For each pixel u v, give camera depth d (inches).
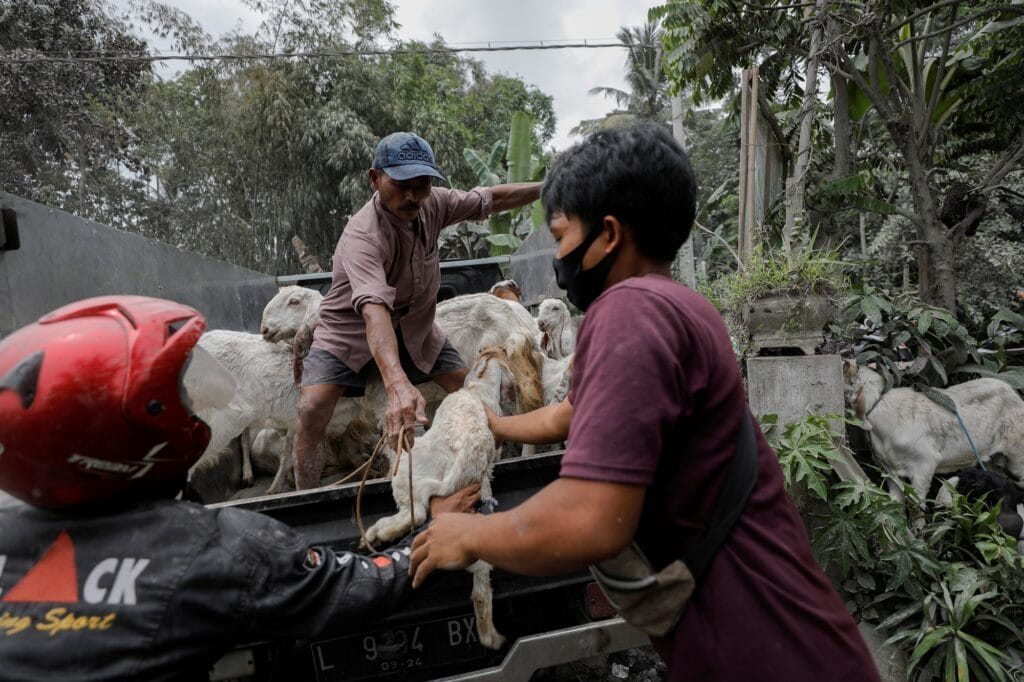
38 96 534.9
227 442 142.7
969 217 323.3
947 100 346.0
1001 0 319.6
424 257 122.7
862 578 131.3
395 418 89.9
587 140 54.0
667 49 339.3
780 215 298.2
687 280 329.1
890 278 409.4
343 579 53.9
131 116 609.0
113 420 43.2
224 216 642.8
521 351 135.9
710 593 47.6
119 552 47.4
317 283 240.8
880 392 160.9
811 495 137.9
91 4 591.8
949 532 140.9
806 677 46.2
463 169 748.6
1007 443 164.6
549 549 44.8
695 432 48.3
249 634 50.3
